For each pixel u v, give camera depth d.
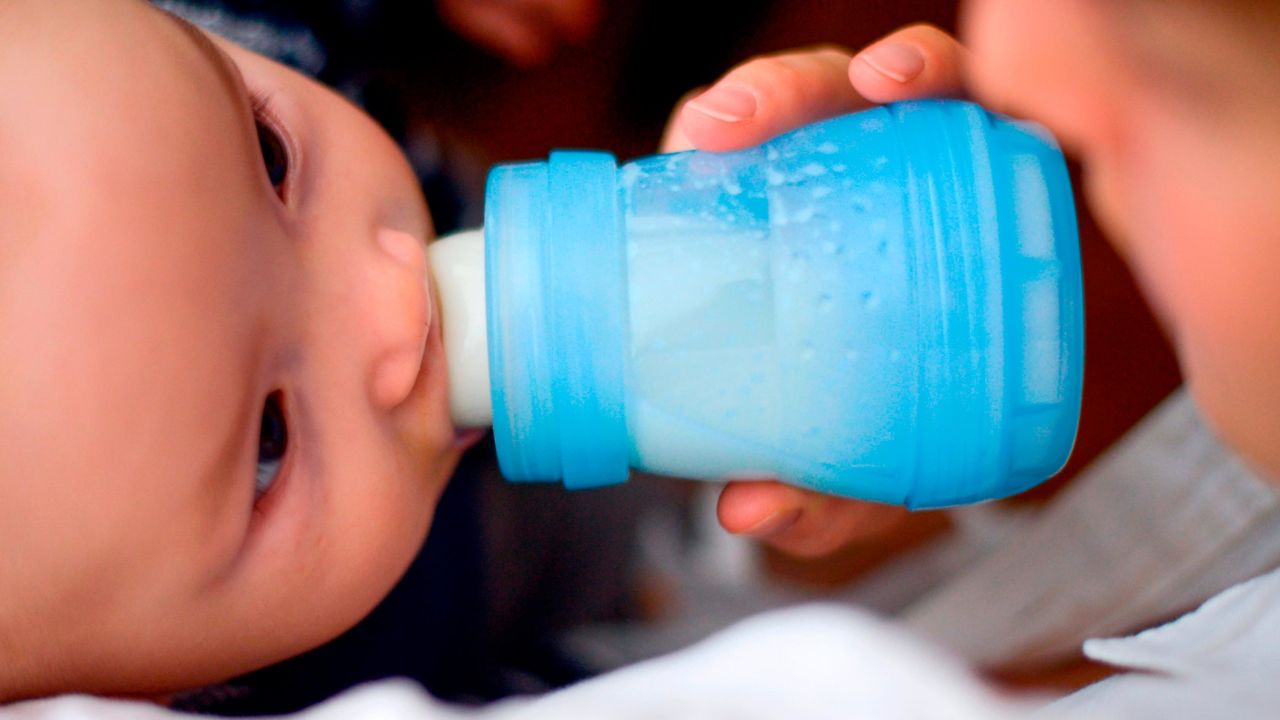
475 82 1.10
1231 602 0.45
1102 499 0.84
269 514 0.49
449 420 0.56
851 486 0.54
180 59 0.46
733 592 1.14
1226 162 0.25
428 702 0.32
